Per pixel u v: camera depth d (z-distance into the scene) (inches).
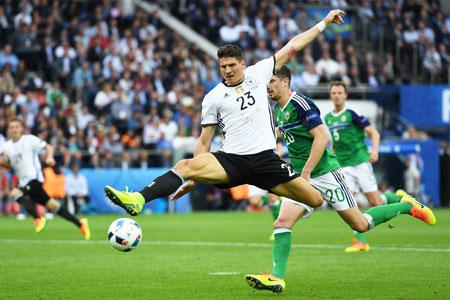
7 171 3095.5
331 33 4421.8
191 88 3764.8
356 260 1459.2
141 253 1628.9
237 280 1201.4
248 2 4271.7
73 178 3110.2
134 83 3609.7
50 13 3801.7
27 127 3196.4
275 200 2044.8
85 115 3398.1
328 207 3467.0
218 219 2797.7
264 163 1042.1
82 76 3582.7
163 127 3476.9
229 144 1049.5
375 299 1008.9
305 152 1251.2
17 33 3654.0
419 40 4557.1
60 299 1029.8
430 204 3590.1
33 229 2346.2
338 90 1772.9
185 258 1524.4
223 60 1035.3
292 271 1299.2
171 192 1015.6
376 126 3882.9
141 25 3944.4
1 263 1446.9
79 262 1460.4
